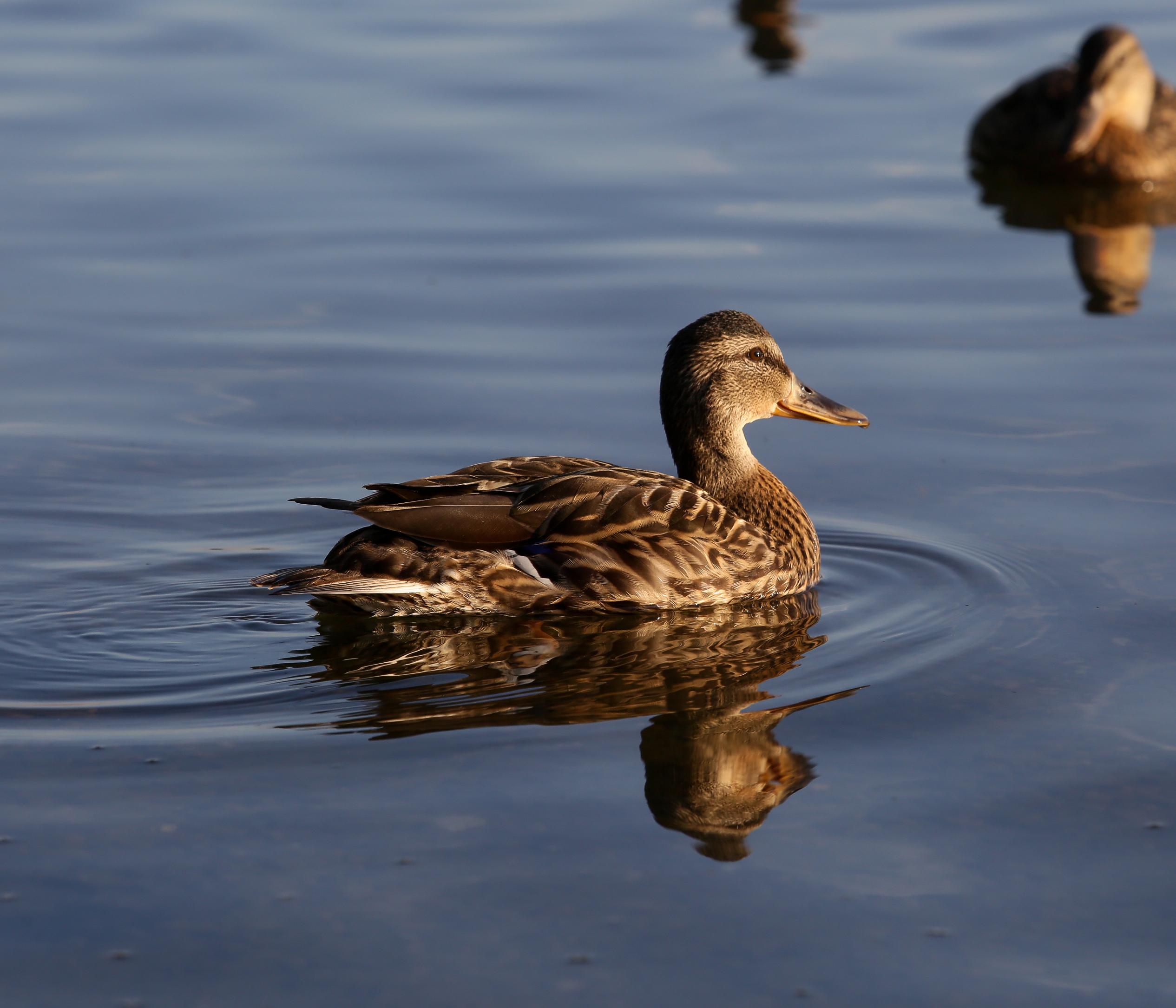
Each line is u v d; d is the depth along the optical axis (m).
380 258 19.80
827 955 7.50
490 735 9.82
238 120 24.11
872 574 12.85
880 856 8.38
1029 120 24.11
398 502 12.03
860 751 9.61
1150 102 24.41
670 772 9.30
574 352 17.31
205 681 10.75
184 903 7.85
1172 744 9.61
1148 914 7.85
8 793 8.98
